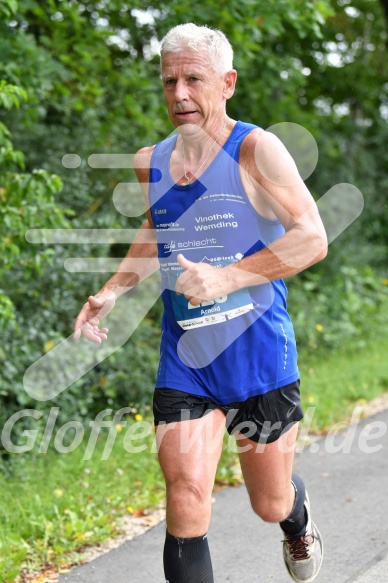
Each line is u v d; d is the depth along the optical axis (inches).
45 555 349.4
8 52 533.6
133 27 705.6
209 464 235.9
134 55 756.6
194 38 235.6
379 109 1545.3
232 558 349.7
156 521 397.7
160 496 424.2
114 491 422.9
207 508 232.1
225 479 464.8
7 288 560.1
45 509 391.9
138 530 386.3
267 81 1003.9
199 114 237.6
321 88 1370.6
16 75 537.3
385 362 819.4
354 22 1391.5
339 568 334.0
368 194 1401.3
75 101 676.7
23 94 419.2
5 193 439.5
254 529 385.4
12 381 531.2
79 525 369.4
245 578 328.2
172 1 604.4
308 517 278.5
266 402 248.8
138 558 351.3
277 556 350.9
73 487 428.5
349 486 446.9
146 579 329.1
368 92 1400.1
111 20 685.9
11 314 433.4
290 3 599.8
